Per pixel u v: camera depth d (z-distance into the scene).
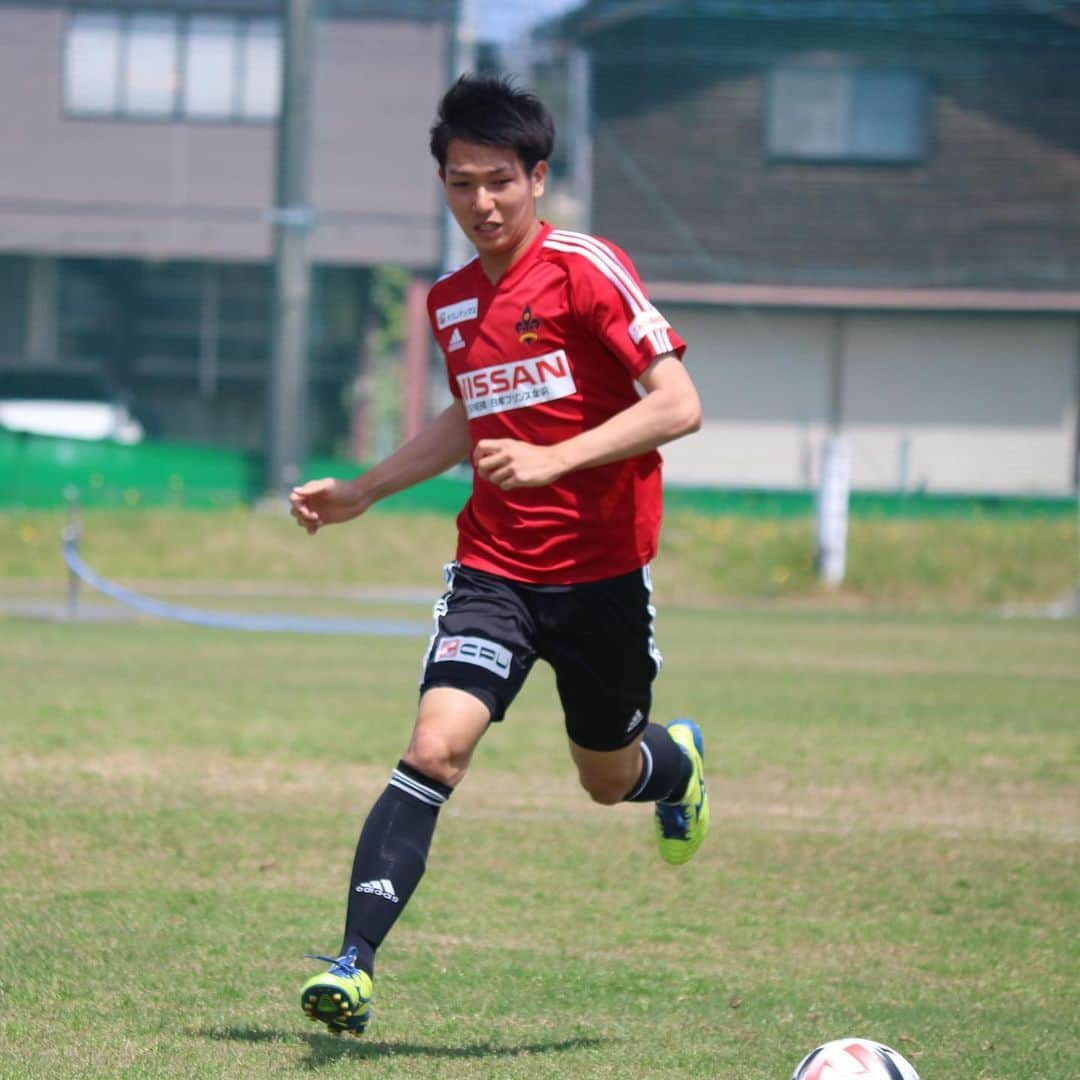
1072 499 107.06
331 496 16.42
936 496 107.06
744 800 29.45
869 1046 13.07
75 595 73.38
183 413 169.75
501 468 13.77
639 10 137.75
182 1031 15.49
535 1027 16.14
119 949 18.41
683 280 136.50
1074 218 138.88
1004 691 49.22
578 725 16.06
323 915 20.25
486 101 14.49
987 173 139.12
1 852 23.03
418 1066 14.52
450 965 18.38
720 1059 15.11
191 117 160.38
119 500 103.50
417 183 158.00
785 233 138.25
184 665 51.97
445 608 15.40
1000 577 98.00
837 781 31.67
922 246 138.25
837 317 137.38
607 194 137.88
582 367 14.96
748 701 45.00
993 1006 17.36
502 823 26.59
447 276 15.55
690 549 101.19
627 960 18.81
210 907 20.47
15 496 102.06
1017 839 26.28
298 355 104.19
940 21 139.38
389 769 31.55
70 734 34.34
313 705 41.47
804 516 106.50
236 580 96.56
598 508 15.11
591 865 23.73
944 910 21.62
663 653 60.75
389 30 157.00
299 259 103.94
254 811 26.73
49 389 167.75
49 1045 14.88
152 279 166.62
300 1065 14.43
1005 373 137.62
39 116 160.38
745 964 18.81
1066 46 139.00
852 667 56.59
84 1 159.50
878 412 137.50
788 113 138.88
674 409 14.23
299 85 103.56
